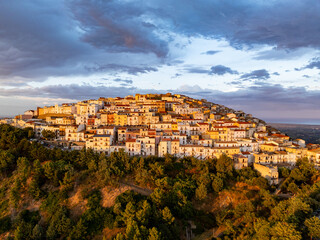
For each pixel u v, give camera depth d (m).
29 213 101.25
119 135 163.25
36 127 180.50
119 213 96.06
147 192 113.06
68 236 89.81
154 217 92.44
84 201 105.06
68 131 167.25
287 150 150.50
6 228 95.81
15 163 126.31
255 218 91.69
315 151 143.50
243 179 124.25
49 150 133.50
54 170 113.50
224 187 119.44
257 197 113.75
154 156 137.38
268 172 124.56
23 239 88.56
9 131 153.12
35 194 106.88
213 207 111.38
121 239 79.31
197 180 120.62
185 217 100.44
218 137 168.00
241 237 84.81
